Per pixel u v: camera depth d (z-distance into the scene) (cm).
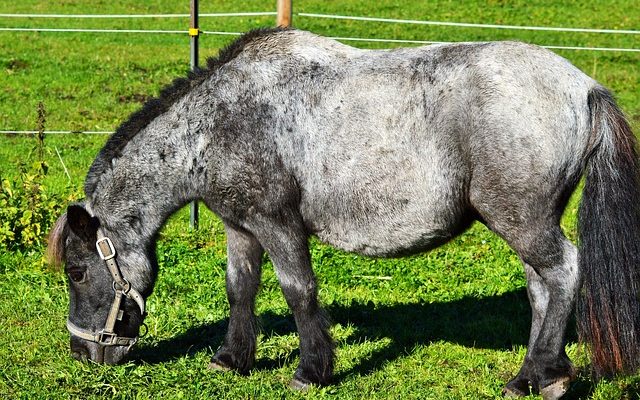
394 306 798
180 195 623
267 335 726
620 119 558
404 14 2333
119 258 624
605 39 2111
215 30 2153
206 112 605
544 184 552
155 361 672
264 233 605
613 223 547
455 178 572
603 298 545
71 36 2088
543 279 574
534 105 551
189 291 821
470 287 839
